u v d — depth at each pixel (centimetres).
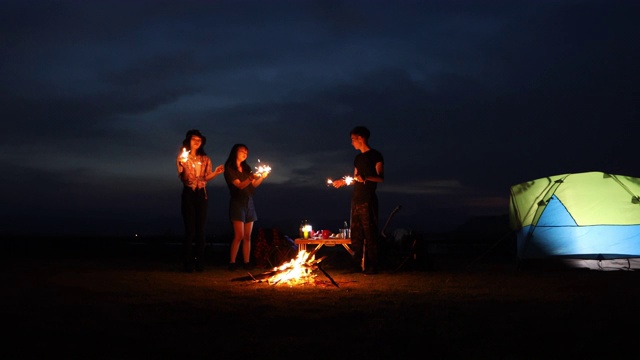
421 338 455
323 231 994
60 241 1967
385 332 474
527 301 626
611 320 520
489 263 1140
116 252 1472
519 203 1064
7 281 790
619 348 427
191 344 437
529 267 1011
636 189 1004
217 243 1941
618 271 939
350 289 721
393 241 1034
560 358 405
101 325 500
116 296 657
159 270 972
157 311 561
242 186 966
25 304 601
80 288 720
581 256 1027
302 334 470
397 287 743
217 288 729
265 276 802
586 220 996
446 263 1141
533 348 428
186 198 952
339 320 520
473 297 655
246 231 995
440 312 557
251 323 507
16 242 1858
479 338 456
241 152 981
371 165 918
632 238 976
